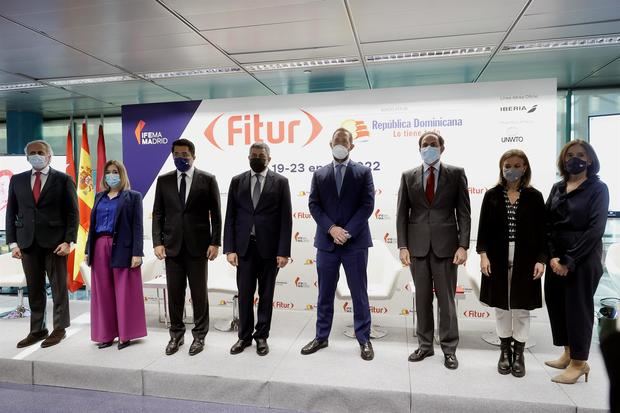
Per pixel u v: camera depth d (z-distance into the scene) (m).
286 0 2.72
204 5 2.78
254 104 4.46
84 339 3.46
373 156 4.23
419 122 4.13
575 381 2.53
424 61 4.05
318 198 3.06
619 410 0.69
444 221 2.84
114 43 3.47
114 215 3.23
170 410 2.61
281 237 3.05
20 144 6.18
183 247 3.11
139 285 3.35
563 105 5.33
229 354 3.07
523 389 2.47
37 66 4.06
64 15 2.92
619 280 3.40
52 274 3.37
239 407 2.64
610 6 2.86
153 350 3.18
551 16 3.03
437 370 2.74
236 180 3.11
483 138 4.01
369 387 2.51
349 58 3.94
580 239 2.43
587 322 2.46
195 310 3.15
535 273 2.54
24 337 3.51
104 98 5.43
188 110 4.62
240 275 3.08
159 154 4.70
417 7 2.85
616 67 4.34
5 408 2.66
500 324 2.71
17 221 3.31
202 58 3.88
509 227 2.63
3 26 3.09
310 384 2.57
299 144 4.37
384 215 4.22
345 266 3.00
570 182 2.57
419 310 2.94
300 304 4.36
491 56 3.94
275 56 3.85
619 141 4.73
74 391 2.88
